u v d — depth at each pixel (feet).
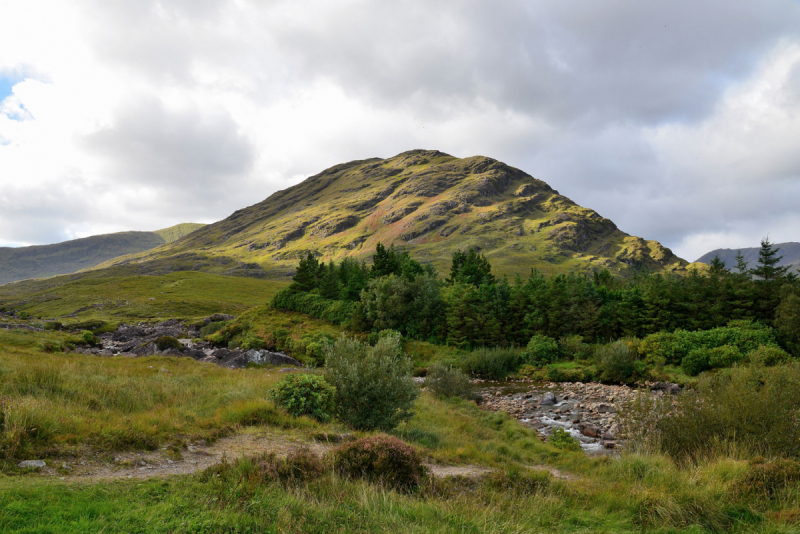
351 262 255.50
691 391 44.65
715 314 141.49
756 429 37.58
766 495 26.25
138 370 76.54
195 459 30.94
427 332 172.04
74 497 19.88
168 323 268.21
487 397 106.42
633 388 114.21
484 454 47.44
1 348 91.50
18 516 16.69
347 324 180.04
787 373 41.45
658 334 133.69
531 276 206.69
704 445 38.81
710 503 25.49
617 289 206.69
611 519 25.85
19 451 24.94
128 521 17.75
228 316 289.74
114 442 29.78
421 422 63.67
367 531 20.01
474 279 228.63
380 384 54.34
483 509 25.41
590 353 143.74
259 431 41.86
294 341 168.14
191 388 60.70
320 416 51.16
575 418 82.28
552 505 27.58
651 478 33.83
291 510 21.03
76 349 154.20
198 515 19.13
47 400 37.86
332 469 29.07
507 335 167.32
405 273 211.61
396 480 29.96
